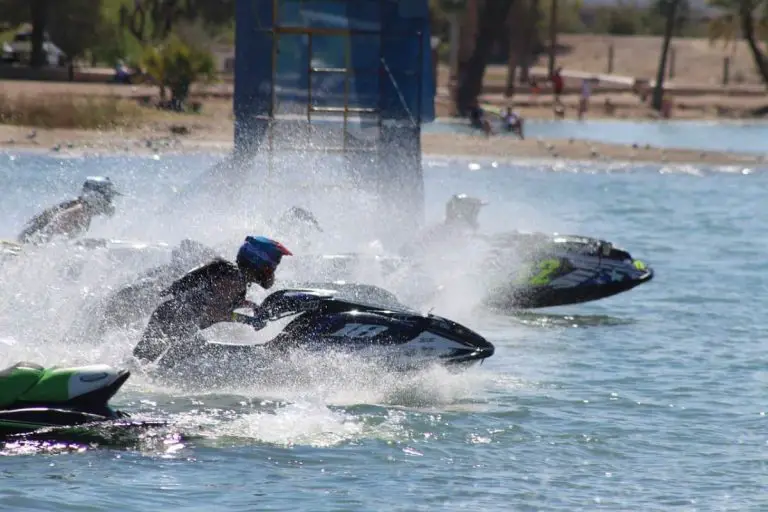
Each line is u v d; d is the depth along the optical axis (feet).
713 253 248.93
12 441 95.66
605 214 317.22
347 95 218.59
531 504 87.66
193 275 115.14
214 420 105.60
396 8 212.64
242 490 87.92
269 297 116.47
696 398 122.11
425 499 87.81
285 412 109.50
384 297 126.52
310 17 220.23
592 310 179.93
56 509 81.87
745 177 438.40
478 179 392.47
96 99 467.11
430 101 210.79
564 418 112.47
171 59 531.50
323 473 92.84
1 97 452.35
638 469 96.94
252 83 212.64
